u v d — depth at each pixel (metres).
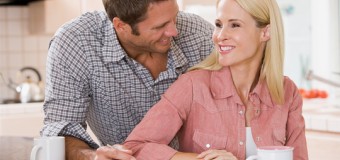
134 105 2.32
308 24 4.97
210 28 2.46
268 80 2.00
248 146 1.97
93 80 2.27
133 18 2.06
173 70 2.29
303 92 4.54
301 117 2.09
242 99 2.02
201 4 4.60
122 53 2.23
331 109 4.02
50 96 2.23
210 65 2.04
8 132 4.42
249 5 1.89
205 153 1.83
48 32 4.85
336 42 4.63
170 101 1.98
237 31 1.90
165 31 2.08
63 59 2.21
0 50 5.16
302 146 2.05
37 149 1.94
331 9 4.62
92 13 2.32
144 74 2.27
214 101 1.98
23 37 5.22
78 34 2.23
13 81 5.20
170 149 1.89
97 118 2.41
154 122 1.95
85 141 2.18
